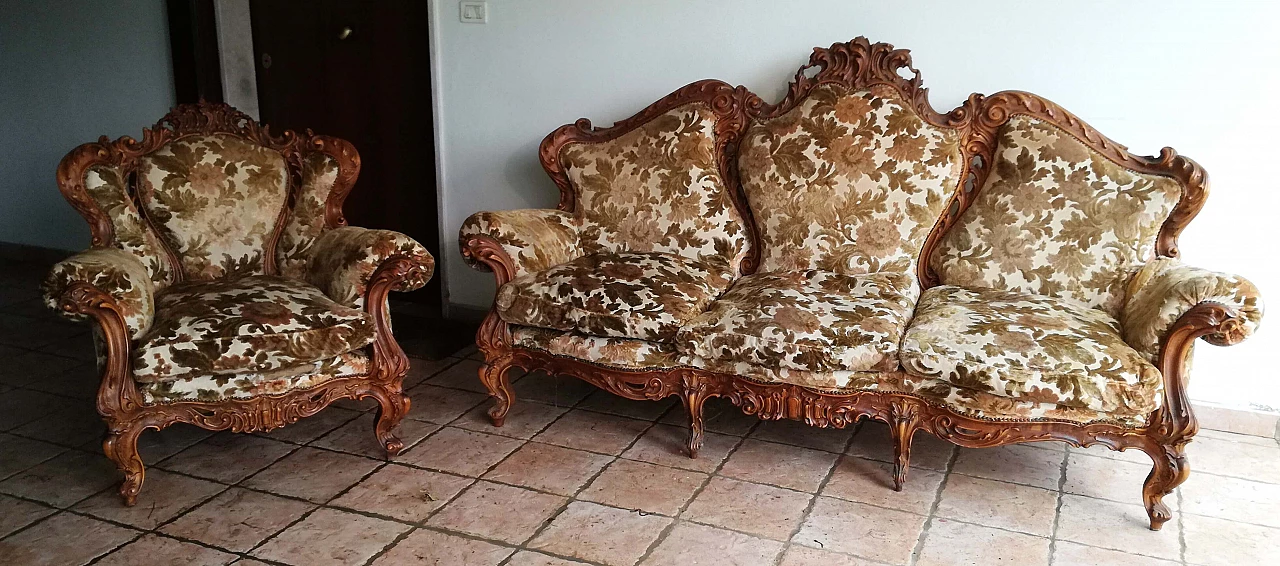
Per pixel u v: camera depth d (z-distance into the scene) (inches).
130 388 84.7
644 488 90.9
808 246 104.5
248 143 107.6
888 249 102.0
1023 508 86.8
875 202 102.2
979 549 79.4
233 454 98.5
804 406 91.0
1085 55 101.4
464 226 103.3
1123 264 93.2
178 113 105.2
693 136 109.8
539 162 131.6
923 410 87.7
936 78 108.1
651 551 79.0
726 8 115.6
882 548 79.6
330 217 108.5
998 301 92.8
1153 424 80.8
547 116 129.7
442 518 84.7
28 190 181.3
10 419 108.0
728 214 109.2
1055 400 80.7
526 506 87.1
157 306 92.4
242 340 86.1
